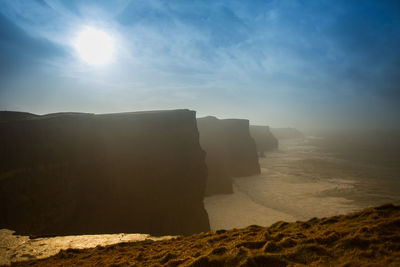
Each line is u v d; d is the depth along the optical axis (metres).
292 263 4.20
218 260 4.87
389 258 3.65
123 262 6.68
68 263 7.49
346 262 3.82
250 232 7.25
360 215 6.68
